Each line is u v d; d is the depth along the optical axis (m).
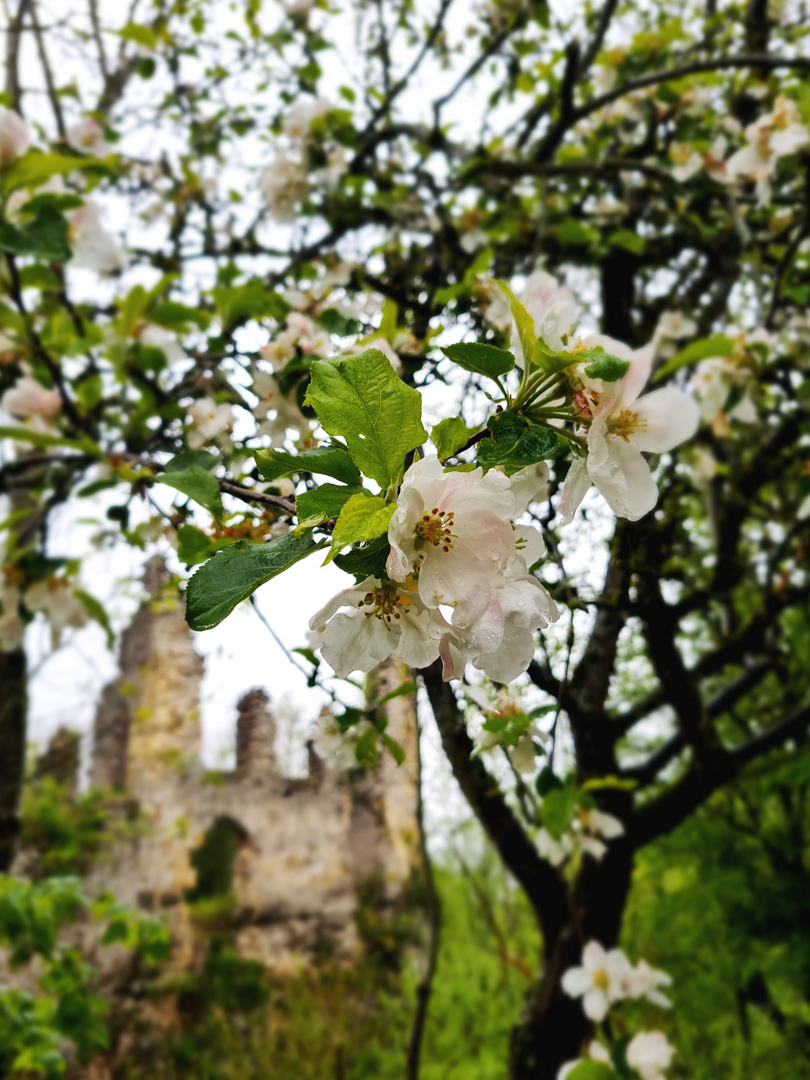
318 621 0.24
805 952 1.63
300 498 0.22
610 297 1.08
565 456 0.34
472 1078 2.83
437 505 0.23
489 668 0.24
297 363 0.45
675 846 1.86
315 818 4.39
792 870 1.74
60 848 3.52
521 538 0.25
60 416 0.78
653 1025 2.30
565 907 1.04
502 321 0.48
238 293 0.63
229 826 4.20
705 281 1.27
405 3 1.35
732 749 1.07
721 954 1.87
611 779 0.65
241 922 4.07
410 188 1.12
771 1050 2.12
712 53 1.27
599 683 0.57
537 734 0.42
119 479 0.66
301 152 1.05
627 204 1.14
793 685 1.70
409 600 0.24
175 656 4.16
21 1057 0.97
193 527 0.35
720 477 1.30
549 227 1.08
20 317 0.73
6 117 0.58
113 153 1.09
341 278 0.67
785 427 1.19
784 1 1.22
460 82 1.11
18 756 1.12
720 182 1.03
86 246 0.74
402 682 0.42
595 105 0.99
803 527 1.27
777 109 0.89
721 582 1.26
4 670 1.12
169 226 1.27
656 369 1.13
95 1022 1.09
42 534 0.85
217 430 0.44
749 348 0.86
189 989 3.68
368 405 0.22
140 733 3.99
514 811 1.03
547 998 1.00
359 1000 4.03
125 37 0.92
